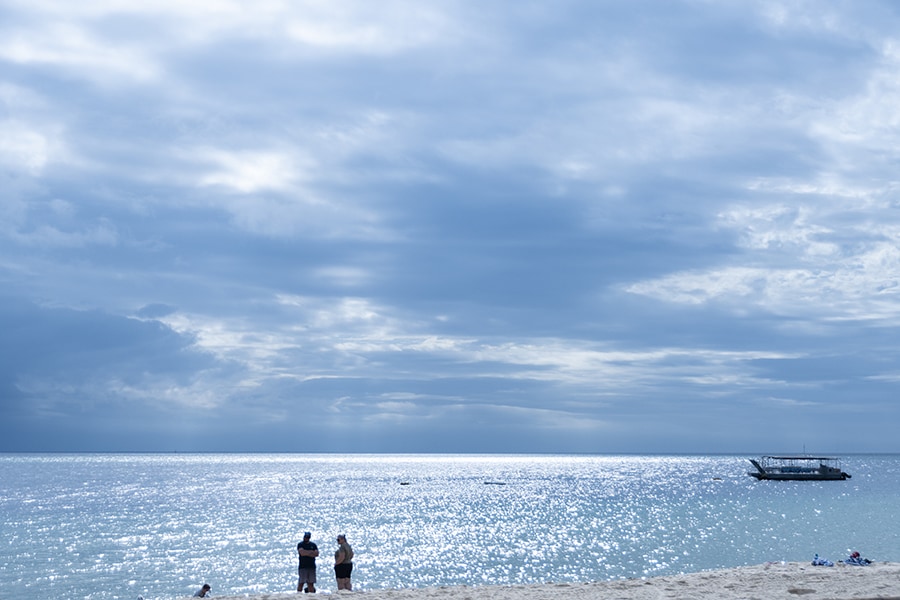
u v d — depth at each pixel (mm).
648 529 88438
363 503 132250
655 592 17766
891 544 67625
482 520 102562
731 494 146375
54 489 165000
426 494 157250
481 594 18172
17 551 72312
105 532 87250
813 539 73125
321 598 18391
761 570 22672
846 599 16000
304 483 197375
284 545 76812
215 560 66875
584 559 65938
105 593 52781
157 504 126625
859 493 141500
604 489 174375
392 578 57719
